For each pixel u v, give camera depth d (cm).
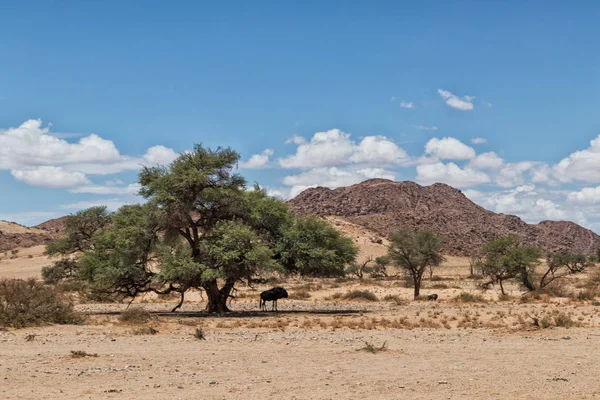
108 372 1548
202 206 4050
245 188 4072
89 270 3944
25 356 1828
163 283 4031
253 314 3909
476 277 11044
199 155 3956
